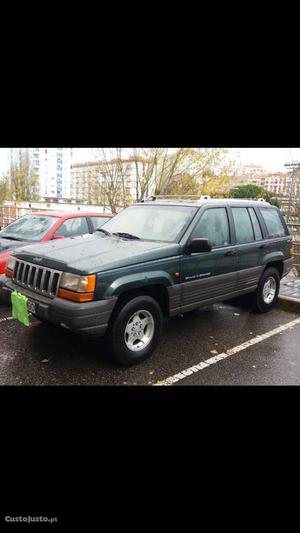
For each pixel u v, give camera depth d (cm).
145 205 536
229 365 417
